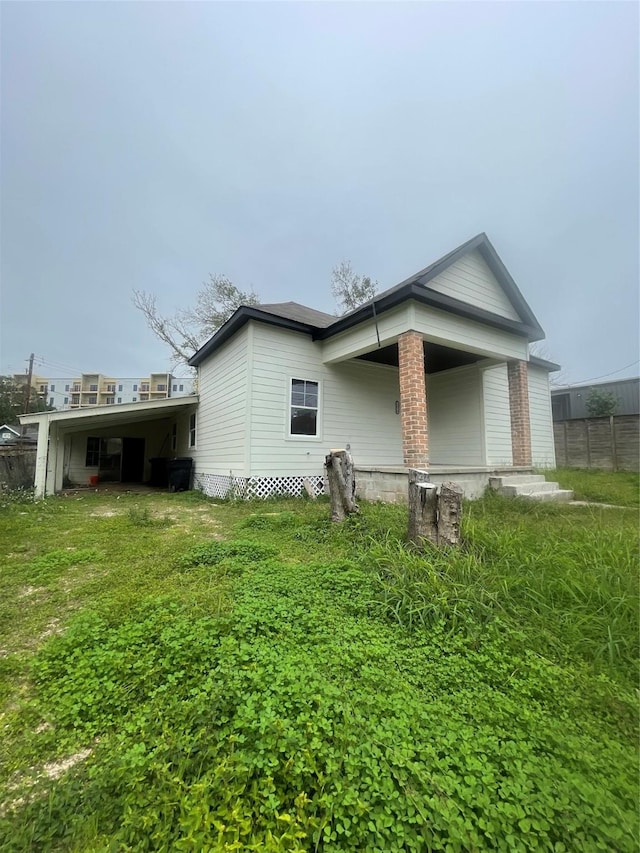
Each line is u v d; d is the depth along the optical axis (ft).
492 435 33.53
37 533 16.99
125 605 8.85
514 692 5.97
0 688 6.16
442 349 28.99
